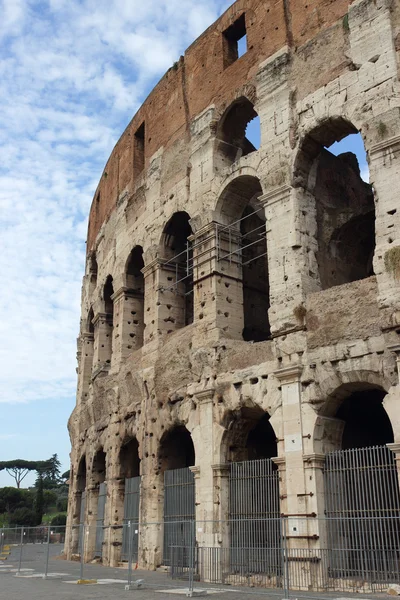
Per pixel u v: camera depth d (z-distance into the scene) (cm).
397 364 2292
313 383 2589
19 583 2697
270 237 2980
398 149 2530
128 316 4347
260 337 4012
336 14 2981
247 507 2797
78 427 5034
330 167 3247
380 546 2350
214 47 3750
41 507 11612
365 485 2408
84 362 5328
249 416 2966
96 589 2350
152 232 4003
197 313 3353
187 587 2386
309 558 2389
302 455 2531
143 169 4491
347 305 2566
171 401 3366
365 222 3177
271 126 3134
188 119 3862
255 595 2055
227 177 3366
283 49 3173
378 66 2711
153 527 3344
